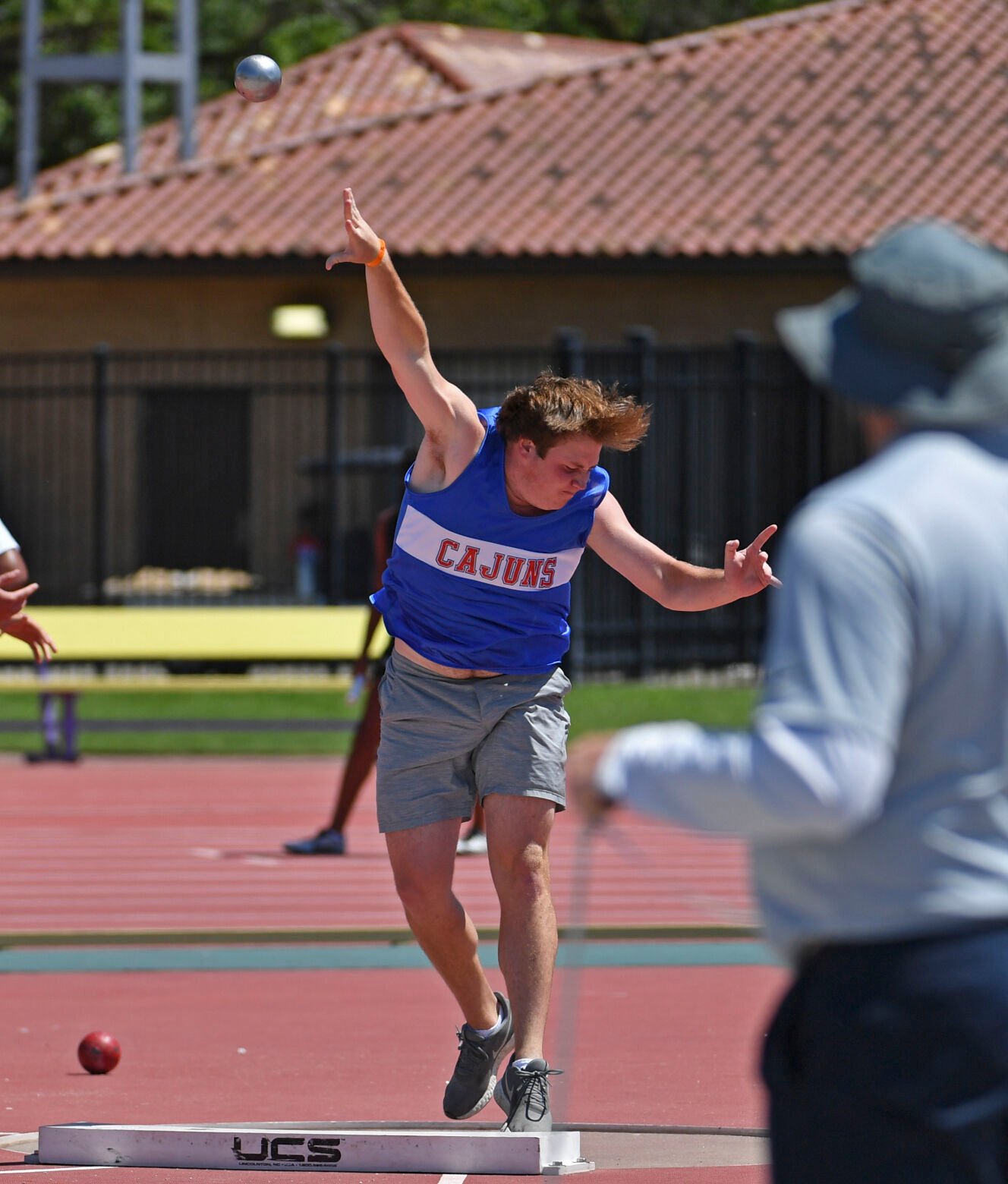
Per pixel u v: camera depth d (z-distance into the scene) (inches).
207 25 4845.0
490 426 625.0
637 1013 894.4
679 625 2721.5
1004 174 3157.0
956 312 322.0
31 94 3294.8
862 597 309.7
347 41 4921.3
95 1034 788.0
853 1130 317.1
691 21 5172.2
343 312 3122.5
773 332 3095.5
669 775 319.0
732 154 3230.8
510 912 629.0
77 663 2085.4
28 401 3048.7
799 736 306.0
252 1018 898.7
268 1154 617.6
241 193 3211.1
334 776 1935.3
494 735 633.0
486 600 626.5
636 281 3105.3
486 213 3107.8
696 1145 650.2
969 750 318.3
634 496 2679.6
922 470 320.5
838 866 323.3
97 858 1392.7
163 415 3176.7
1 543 816.3
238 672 2554.1
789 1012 330.0
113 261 3063.5
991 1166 313.3
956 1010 313.3
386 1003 935.7
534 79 3503.9
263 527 3125.0
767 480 2753.4
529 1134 605.9
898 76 3420.3
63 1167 628.1
